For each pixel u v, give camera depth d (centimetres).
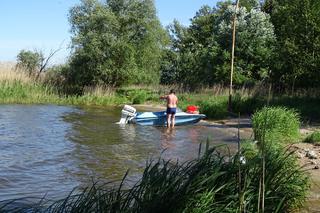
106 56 4375
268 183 778
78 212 665
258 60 4200
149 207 645
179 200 664
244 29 4291
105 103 3950
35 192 1084
